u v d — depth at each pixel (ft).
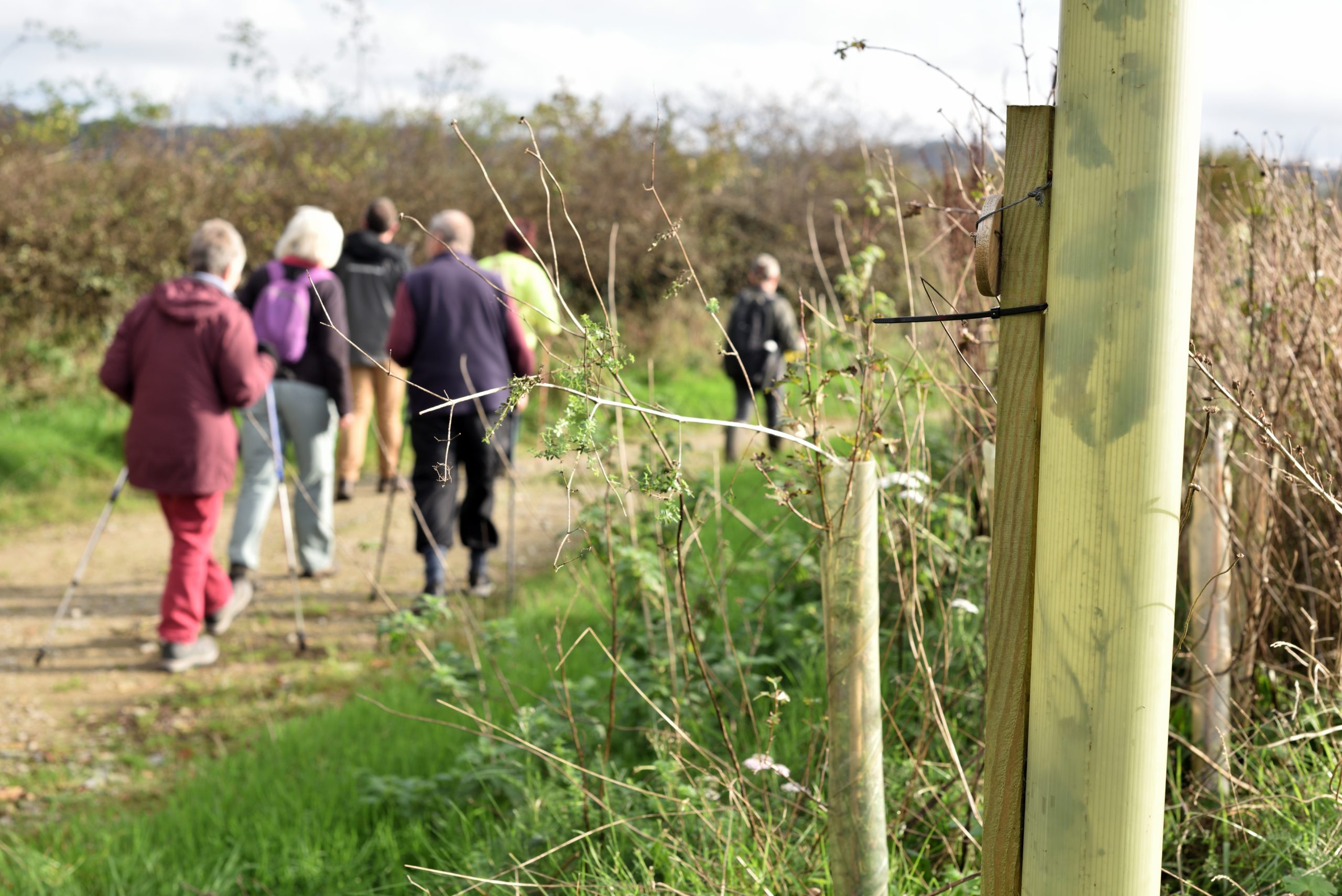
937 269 14.51
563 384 6.18
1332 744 9.09
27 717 15.31
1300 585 10.12
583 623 15.56
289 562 17.66
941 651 10.76
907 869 8.36
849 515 6.35
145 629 19.04
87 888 10.18
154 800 12.69
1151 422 4.71
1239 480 10.60
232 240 16.62
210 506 16.88
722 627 13.28
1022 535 5.18
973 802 8.33
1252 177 11.09
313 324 19.89
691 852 8.27
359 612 19.71
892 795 9.28
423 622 12.89
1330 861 7.39
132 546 24.22
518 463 28.48
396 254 26.53
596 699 12.12
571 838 9.27
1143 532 4.78
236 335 16.10
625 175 49.06
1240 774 9.10
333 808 11.03
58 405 32.63
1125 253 4.61
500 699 13.02
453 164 48.24
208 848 10.59
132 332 16.21
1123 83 4.54
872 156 11.67
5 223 33.94
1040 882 5.18
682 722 11.07
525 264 19.17
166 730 14.84
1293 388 10.37
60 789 13.05
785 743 10.57
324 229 19.85
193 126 42.91
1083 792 4.97
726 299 52.75
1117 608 4.83
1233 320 11.12
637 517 14.42
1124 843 5.00
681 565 7.80
